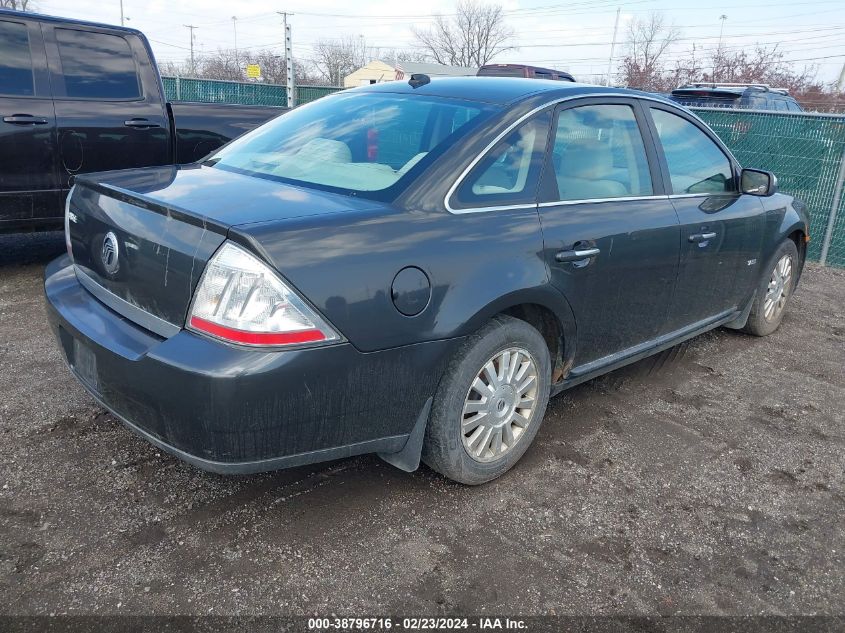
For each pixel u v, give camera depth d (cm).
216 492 280
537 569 249
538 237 286
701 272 397
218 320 216
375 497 285
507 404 293
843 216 796
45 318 461
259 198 251
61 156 544
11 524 252
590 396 402
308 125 332
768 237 464
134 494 275
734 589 246
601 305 326
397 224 246
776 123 834
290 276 215
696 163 403
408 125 303
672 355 478
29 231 548
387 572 242
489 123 289
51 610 215
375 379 239
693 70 4612
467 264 258
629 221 333
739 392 423
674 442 353
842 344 528
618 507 291
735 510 296
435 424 269
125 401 236
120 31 579
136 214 250
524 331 288
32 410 335
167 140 607
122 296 254
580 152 325
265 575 236
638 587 244
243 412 214
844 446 361
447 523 271
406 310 240
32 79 527
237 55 6334
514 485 302
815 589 250
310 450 235
